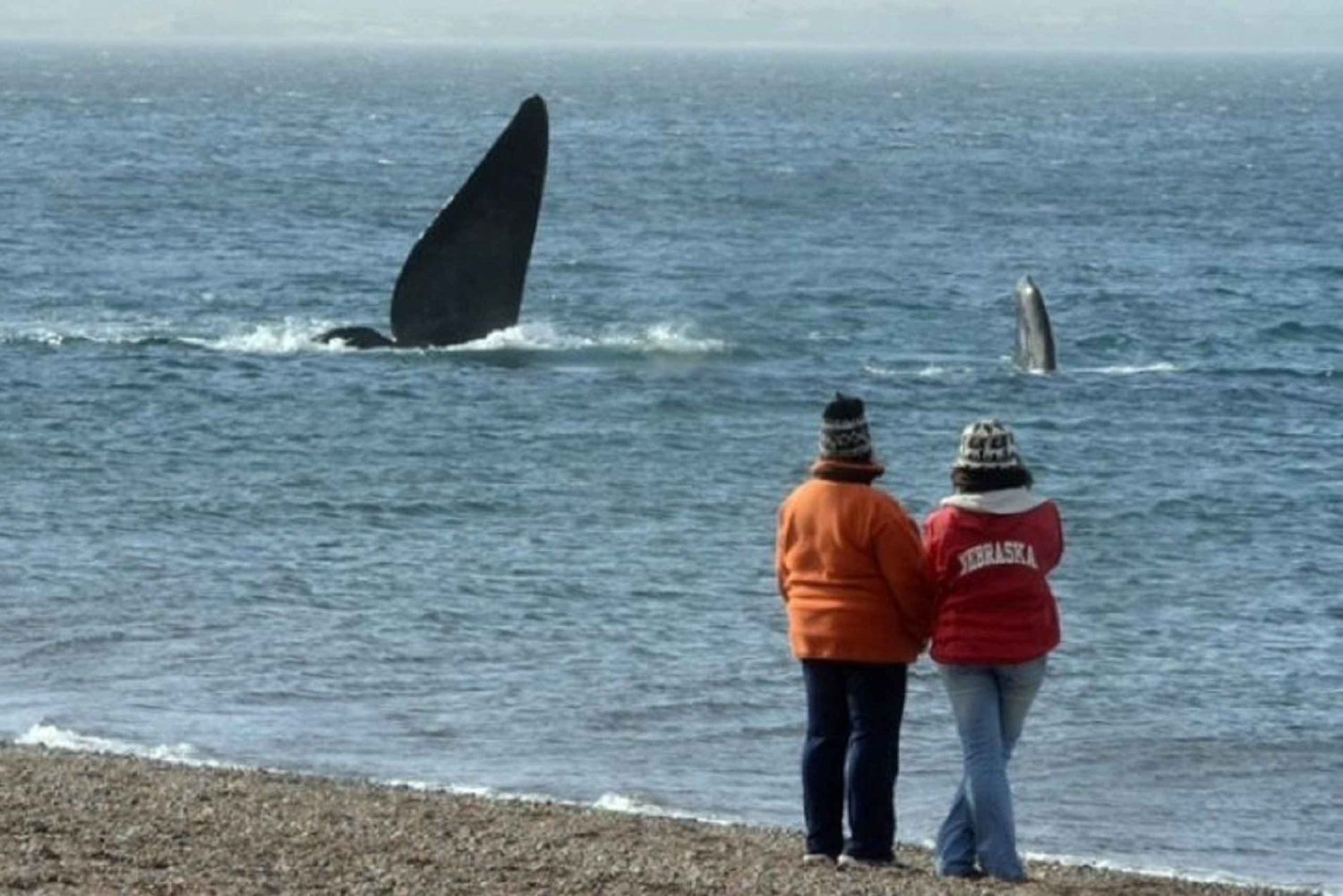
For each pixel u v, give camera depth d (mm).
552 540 83625
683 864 41719
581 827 45500
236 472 94250
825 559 43062
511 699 63125
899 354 137000
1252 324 156500
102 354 121875
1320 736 61938
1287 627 74000
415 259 128625
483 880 38719
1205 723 63000
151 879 37125
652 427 107062
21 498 87938
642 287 172500
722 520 87812
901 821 53188
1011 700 42875
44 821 41344
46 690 62469
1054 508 42844
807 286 175875
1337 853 52531
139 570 77062
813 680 43594
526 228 130000
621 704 62938
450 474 95250
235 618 71125
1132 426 111688
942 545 42375
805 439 105625
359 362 122375
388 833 42594
